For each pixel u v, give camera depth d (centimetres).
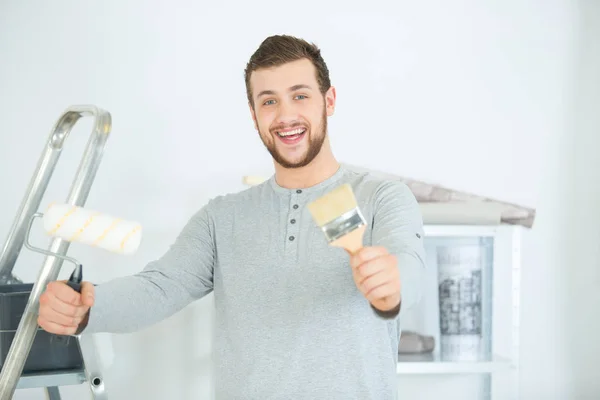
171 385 254
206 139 256
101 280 254
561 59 261
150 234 255
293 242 144
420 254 124
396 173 258
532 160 261
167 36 255
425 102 259
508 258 241
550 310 260
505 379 241
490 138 260
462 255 227
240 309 144
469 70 259
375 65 258
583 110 261
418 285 118
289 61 145
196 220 158
